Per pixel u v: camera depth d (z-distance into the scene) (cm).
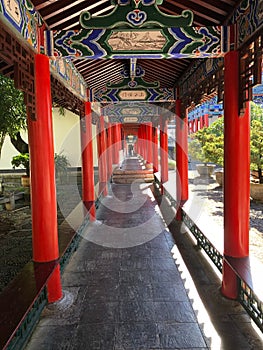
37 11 285
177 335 261
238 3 284
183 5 324
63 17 321
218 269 367
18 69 254
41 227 310
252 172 849
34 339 258
